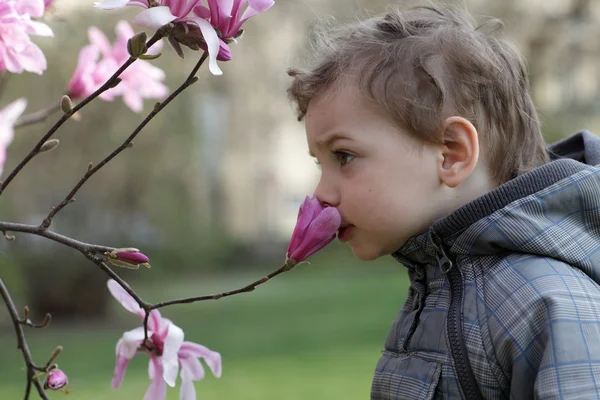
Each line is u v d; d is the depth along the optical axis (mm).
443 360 1190
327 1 9148
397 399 1231
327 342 7242
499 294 1168
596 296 1135
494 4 9531
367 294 11344
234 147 16734
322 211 1200
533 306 1120
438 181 1264
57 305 9438
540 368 1075
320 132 1310
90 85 1580
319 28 1499
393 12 1460
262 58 12078
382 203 1256
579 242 1196
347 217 1282
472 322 1172
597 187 1223
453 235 1228
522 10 9648
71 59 6402
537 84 9664
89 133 8117
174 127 8688
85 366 6668
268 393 5012
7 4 1337
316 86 1323
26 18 1354
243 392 5059
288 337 7703
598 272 1185
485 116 1305
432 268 1283
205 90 9430
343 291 12016
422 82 1263
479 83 1298
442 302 1238
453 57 1293
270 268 17344
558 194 1208
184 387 1349
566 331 1079
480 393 1149
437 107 1253
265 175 19203
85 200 8547
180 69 7117
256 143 17266
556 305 1103
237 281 14477
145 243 9203
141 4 1052
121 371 1315
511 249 1197
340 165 1303
